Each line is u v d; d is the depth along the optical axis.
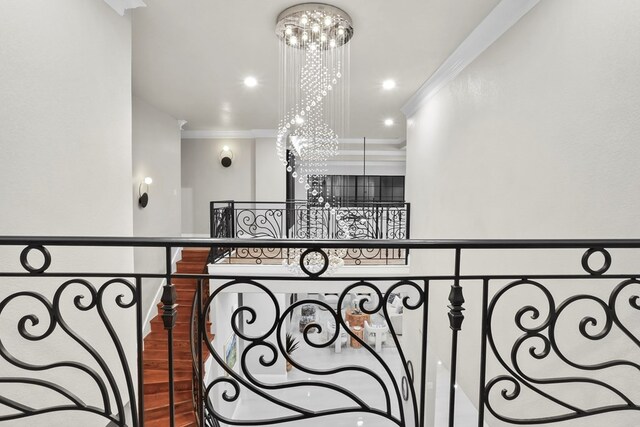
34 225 1.77
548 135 2.12
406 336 5.70
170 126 5.90
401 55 3.42
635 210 1.55
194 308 1.37
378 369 7.66
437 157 4.11
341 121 6.34
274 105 5.24
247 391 6.93
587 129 1.82
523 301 2.37
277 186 7.33
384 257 6.22
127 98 2.60
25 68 1.70
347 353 8.47
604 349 1.74
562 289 2.02
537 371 2.22
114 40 2.44
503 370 2.61
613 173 1.66
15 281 1.68
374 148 9.63
